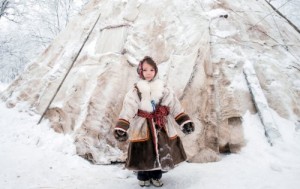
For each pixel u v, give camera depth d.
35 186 3.10
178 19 4.89
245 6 5.61
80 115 4.32
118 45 4.86
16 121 5.16
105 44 5.06
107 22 5.43
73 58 5.41
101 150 3.91
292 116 4.27
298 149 3.70
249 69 4.50
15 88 6.38
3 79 18.11
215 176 3.16
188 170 3.43
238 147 3.85
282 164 3.36
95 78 4.58
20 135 4.67
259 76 4.59
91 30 5.59
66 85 5.02
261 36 5.21
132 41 4.83
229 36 4.83
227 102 4.11
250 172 3.20
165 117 3.11
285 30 5.73
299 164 3.34
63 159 3.86
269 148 3.77
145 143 2.93
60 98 4.93
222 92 4.18
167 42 4.69
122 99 4.27
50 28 16.34
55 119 4.76
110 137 4.02
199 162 3.67
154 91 3.04
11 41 16.38
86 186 3.12
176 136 3.09
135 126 3.01
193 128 3.07
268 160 3.52
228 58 4.54
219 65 4.44
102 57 4.80
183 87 4.09
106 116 4.12
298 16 13.62
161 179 3.24
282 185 2.76
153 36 4.86
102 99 4.26
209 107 4.03
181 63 4.32
